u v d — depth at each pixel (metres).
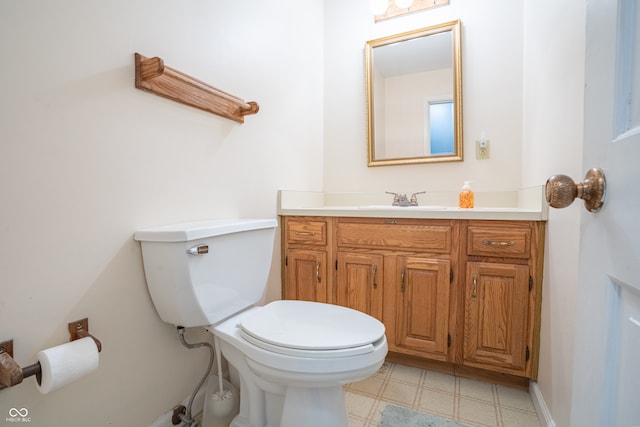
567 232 0.99
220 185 1.33
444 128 1.90
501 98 1.78
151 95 1.04
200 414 1.21
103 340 0.91
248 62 1.48
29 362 0.76
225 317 1.07
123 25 0.95
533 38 1.50
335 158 2.20
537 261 1.28
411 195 1.96
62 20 0.81
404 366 1.58
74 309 0.85
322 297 1.70
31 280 0.76
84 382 0.87
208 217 1.27
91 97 0.87
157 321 1.07
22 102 0.74
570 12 0.98
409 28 1.98
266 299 1.68
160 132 1.07
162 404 1.09
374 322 0.99
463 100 1.86
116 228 0.94
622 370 0.40
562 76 1.05
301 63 1.95
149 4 1.03
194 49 1.19
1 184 0.71
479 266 1.37
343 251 1.64
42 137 0.77
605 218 0.44
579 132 0.89
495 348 1.36
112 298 0.94
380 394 1.35
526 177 1.62
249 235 1.16
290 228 1.76
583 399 0.49
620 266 0.40
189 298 0.95
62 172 0.82
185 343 1.10
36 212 0.77
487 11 1.80
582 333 0.50
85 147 0.86
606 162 0.44
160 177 1.07
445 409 1.26
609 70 0.43
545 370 1.19
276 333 0.91
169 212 1.11
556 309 1.09
